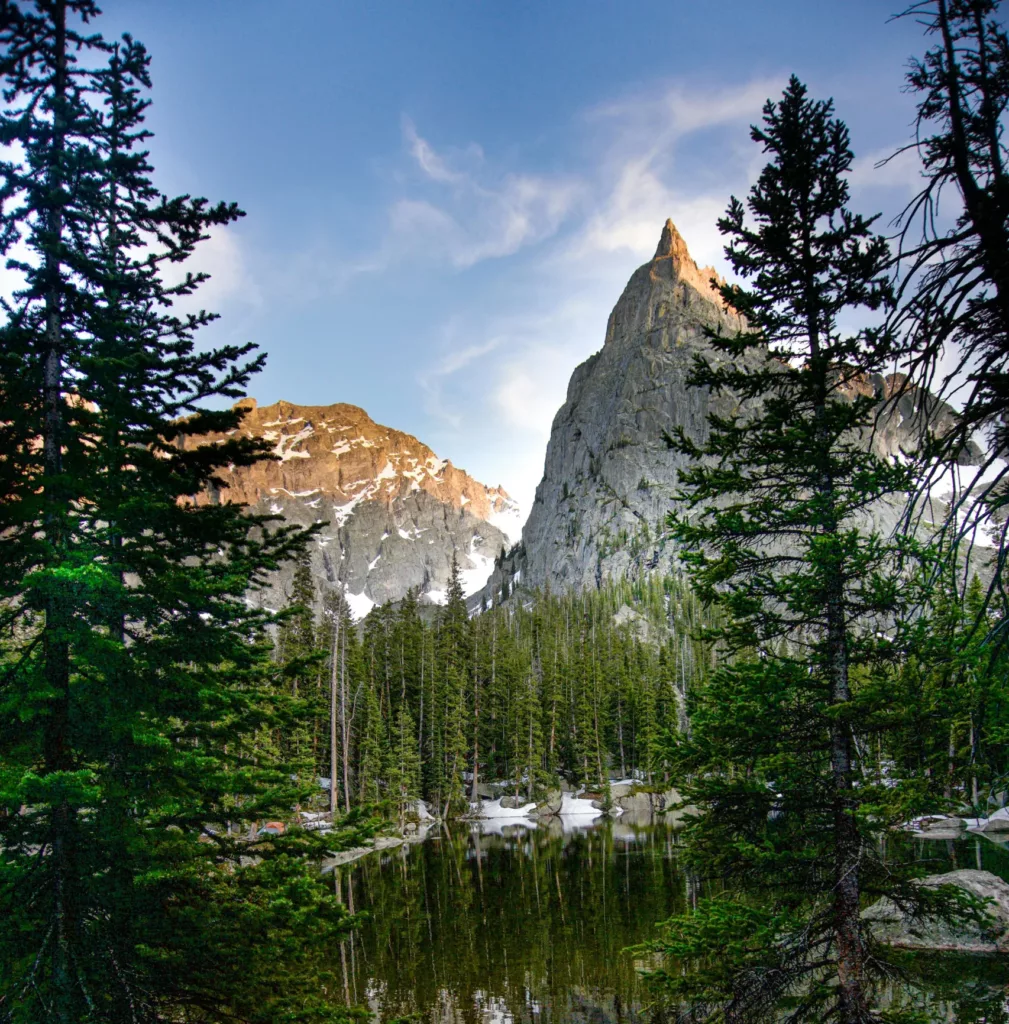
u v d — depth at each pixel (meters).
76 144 8.38
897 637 9.06
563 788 74.31
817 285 10.18
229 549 9.31
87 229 8.99
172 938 8.24
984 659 6.25
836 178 10.29
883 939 17.62
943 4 4.51
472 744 73.31
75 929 7.53
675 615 133.38
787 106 10.55
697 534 10.62
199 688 8.77
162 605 8.62
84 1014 7.11
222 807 9.46
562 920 25.77
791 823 10.18
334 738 42.06
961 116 4.43
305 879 9.27
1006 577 4.52
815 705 10.16
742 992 9.30
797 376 10.27
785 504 10.70
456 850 45.09
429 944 23.59
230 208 9.43
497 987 19.11
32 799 7.09
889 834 9.43
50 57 8.55
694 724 10.61
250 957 8.44
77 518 7.88
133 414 8.32
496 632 92.88
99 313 8.66
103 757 8.12
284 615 9.46
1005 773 6.55
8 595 7.42
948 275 4.25
